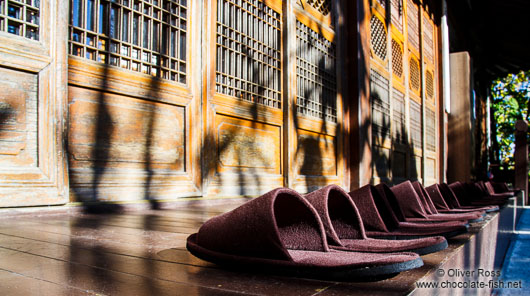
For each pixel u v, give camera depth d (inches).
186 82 145.1
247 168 175.3
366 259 35.5
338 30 253.0
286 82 199.0
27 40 96.6
